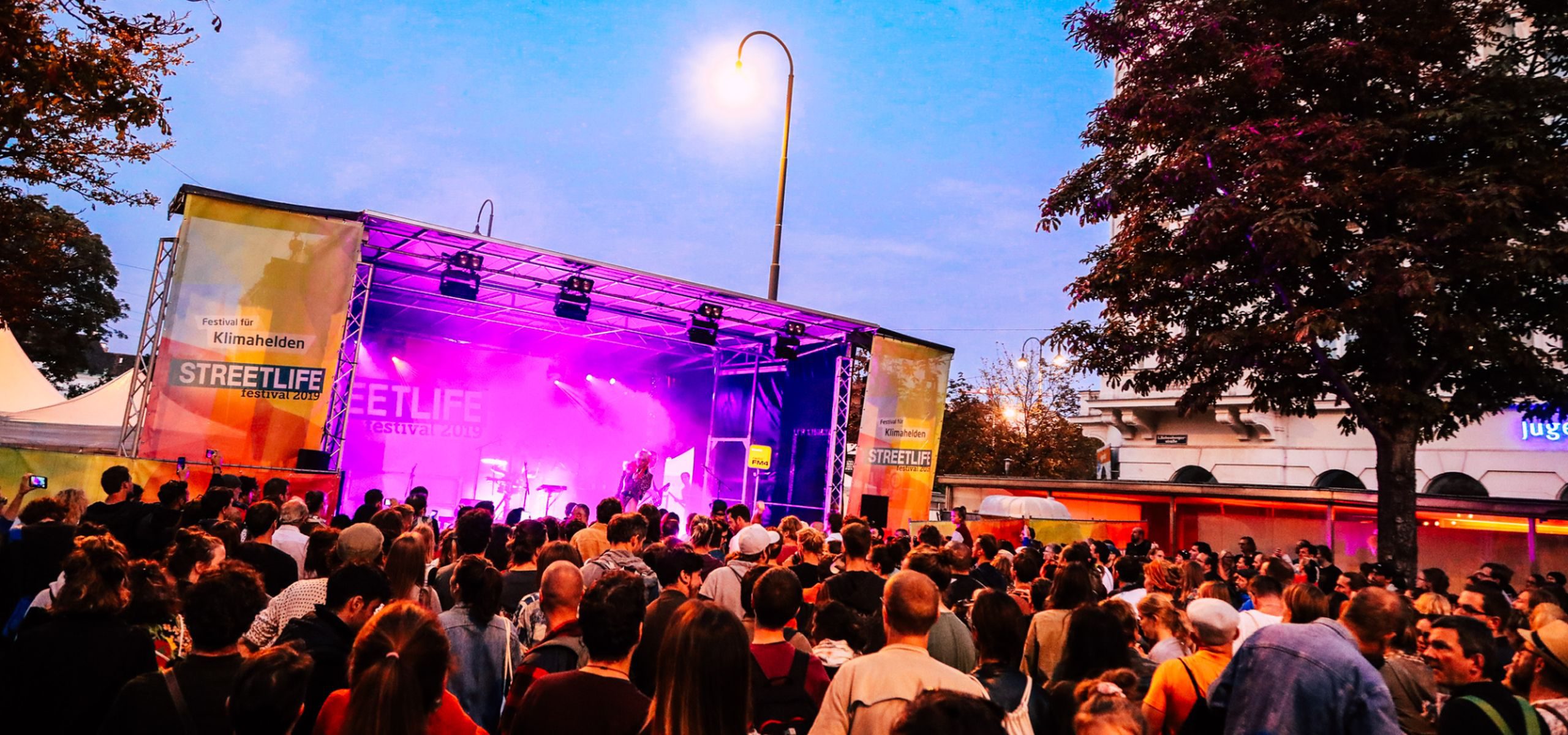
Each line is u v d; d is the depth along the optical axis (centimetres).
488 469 2233
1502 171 1066
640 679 401
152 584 393
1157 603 492
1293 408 1305
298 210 1240
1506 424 2266
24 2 732
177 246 1162
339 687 342
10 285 1565
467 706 396
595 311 2031
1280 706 335
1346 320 1088
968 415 3306
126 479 714
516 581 557
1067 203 1360
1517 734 328
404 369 2156
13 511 816
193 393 1150
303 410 1214
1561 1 1152
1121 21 1278
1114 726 218
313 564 505
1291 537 2052
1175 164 1186
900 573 344
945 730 175
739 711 265
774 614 372
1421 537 1861
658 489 2381
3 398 1747
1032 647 503
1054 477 3083
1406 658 464
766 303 1780
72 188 1350
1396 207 1112
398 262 1683
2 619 522
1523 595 731
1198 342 1203
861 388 2541
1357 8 1170
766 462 2080
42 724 319
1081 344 1370
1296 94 1209
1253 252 1199
